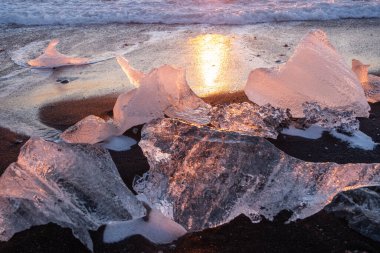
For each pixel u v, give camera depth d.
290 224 1.48
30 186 1.55
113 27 4.32
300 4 4.83
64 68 3.21
